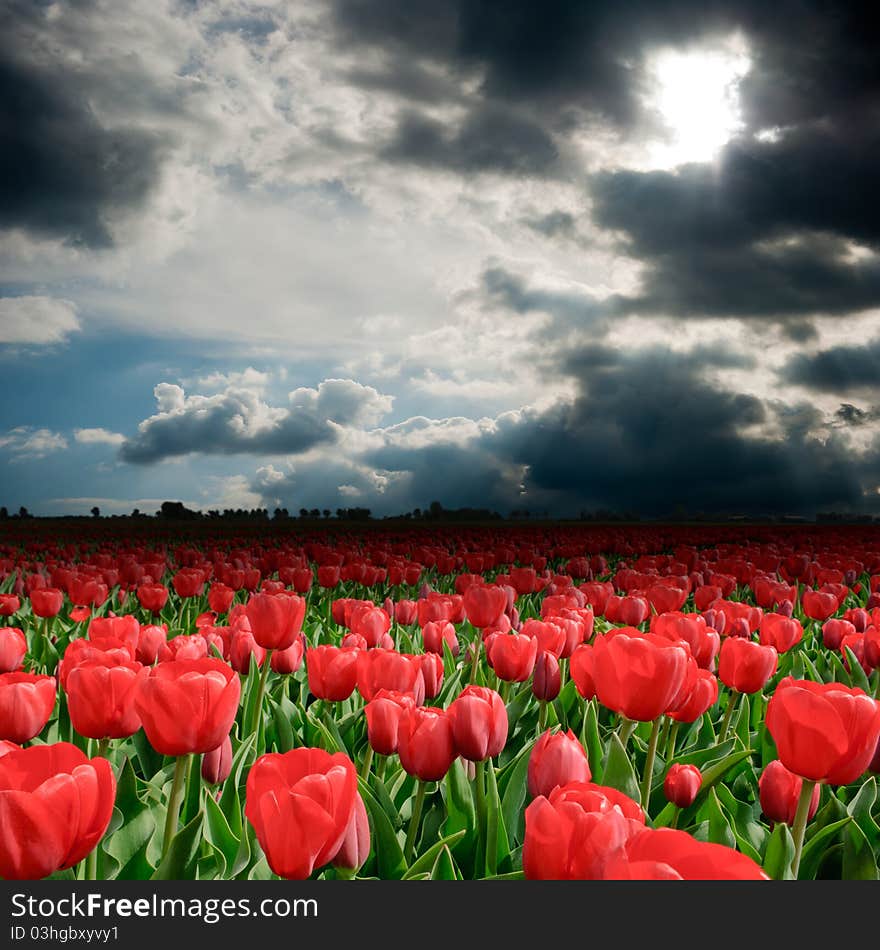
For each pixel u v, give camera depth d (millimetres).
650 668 2701
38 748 1835
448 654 5191
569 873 1526
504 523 62469
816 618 6594
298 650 4305
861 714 2279
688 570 11141
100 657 3139
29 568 10742
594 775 3305
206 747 2311
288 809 1739
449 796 2924
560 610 5539
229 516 60594
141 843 2791
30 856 1626
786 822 2676
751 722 4625
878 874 2551
